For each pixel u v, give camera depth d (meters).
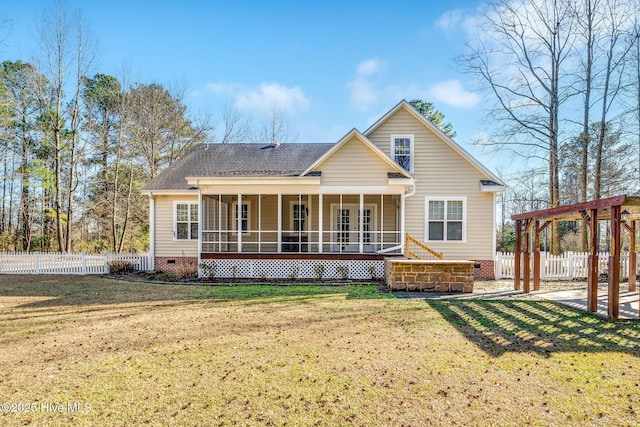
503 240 33.81
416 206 14.66
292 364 4.81
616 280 7.30
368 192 13.23
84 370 4.66
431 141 14.75
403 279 11.06
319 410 3.58
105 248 27.66
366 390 4.02
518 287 11.56
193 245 15.82
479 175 14.56
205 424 3.34
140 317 7.54
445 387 4.09
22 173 25.55
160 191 15.41
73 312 8.06
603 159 19.62
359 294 10.38
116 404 3.74
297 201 16.48
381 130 14.98
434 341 5.80
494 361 4.89
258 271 13.45
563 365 4.75
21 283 12.84
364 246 16.00
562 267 14.49
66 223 25.72
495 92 20.89
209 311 8.11
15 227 27.92
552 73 19.70
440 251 14.52
